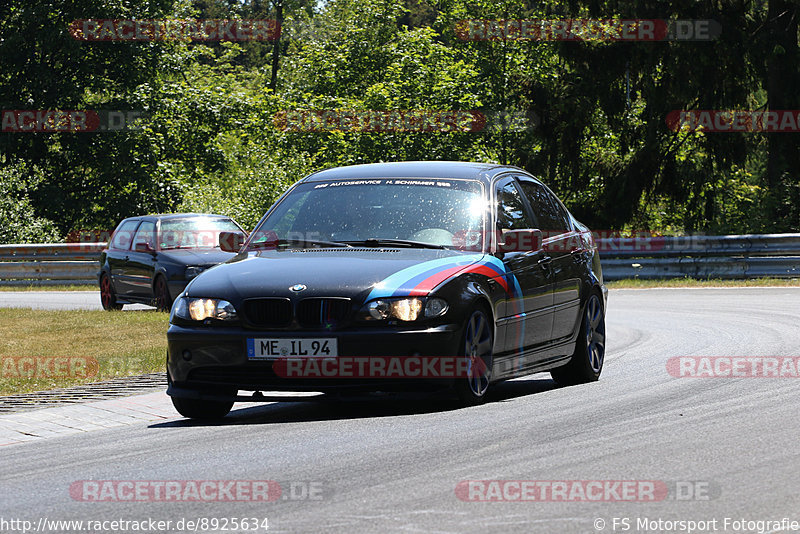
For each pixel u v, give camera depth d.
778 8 100.81
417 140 111.06
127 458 18.75
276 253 24.58
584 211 113.81
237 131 128.38
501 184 26.73
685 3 103.38
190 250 54.84
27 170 117.25
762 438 18.64
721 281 70.50
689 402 23.06
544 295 26.08
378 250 24.08
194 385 22.91
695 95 104.56
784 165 101.62
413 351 21.72
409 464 17.12
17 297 72.31
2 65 117.44
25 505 15.40
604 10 109.12
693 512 13.81
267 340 21.91
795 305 51.38
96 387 28.86
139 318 47.03
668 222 113.31
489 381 23.70
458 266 23.33
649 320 46.62
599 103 112.31
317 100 118.06
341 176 27.09
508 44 131.00
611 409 22.36
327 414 23.39
